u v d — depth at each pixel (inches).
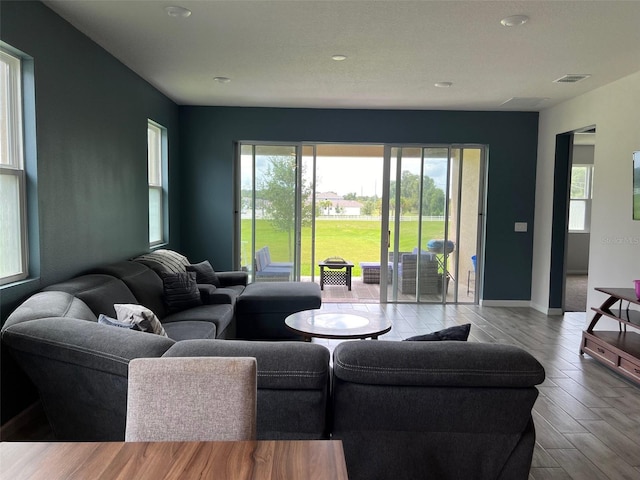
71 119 134.0
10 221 112.4
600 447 107.3
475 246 262.4
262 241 258.5
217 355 76.7
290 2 116.1
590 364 163.3
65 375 85.7
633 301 144.3
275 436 77.8
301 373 75.2
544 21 125.6
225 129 249.0
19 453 47.2
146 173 197.8
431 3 115.4
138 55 160.9
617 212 181.0
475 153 257.9
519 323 220.5
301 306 187.3
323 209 587.2
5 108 111.5
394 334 200.2
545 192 243.8
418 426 78.7
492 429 78.5
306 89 207.3
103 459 46.2
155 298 156.3
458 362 76.4
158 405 53.8
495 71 173.9
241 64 170.1
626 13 119.8
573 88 197.8
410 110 250.5
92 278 133.2
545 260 242.5
